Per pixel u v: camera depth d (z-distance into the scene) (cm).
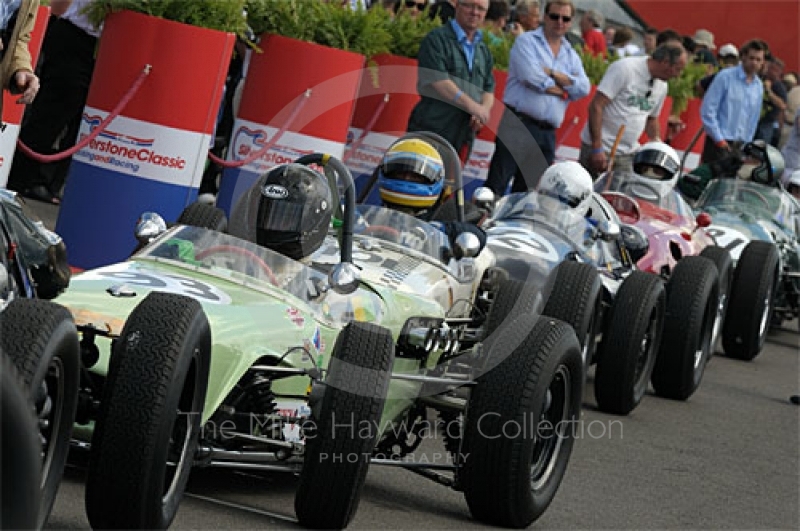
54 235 1529
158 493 1352
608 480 2095
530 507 1750
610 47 6003
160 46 2708
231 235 1789
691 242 3344
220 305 1628
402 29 3681
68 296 1561
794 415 2898
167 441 1341
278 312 1680
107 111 2731
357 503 1580
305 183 1777
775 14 7262
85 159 2764
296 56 3042
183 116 2739
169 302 1380
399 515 1741
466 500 1756
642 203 3472
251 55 3086
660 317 2675
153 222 1816
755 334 3484
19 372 1193
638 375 2662
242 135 3088
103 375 1484
